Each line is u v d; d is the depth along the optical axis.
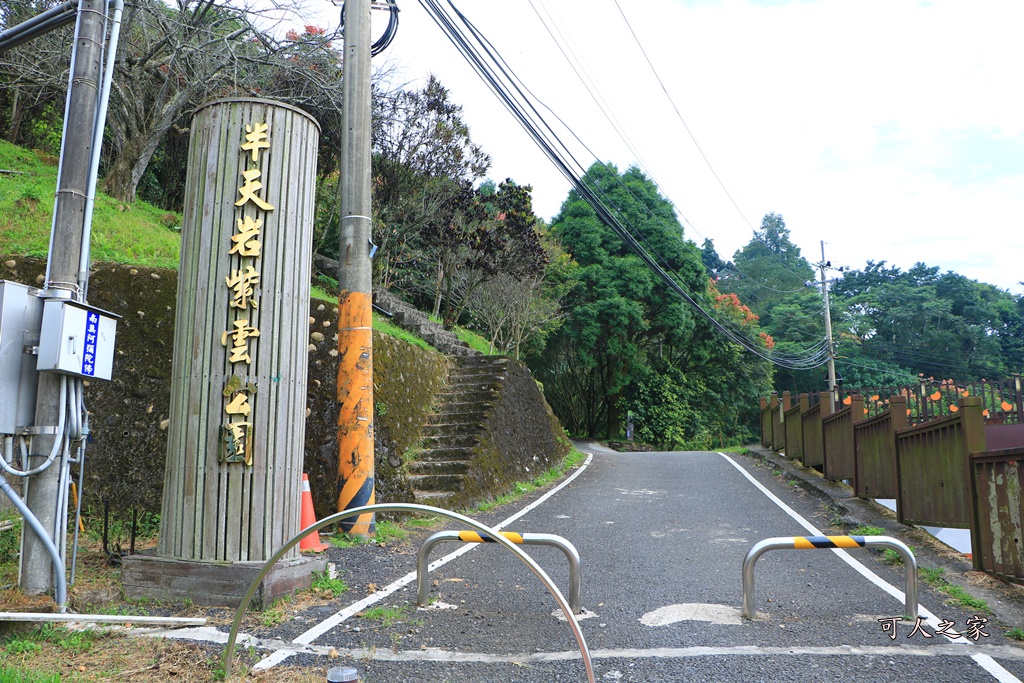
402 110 19.62
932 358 49.19
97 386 8.88
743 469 16.19
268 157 6.34
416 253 21.09
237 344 6.04
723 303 36.66
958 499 7.69
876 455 10.45
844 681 4.31
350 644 4.90
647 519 10.23
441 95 19.86
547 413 18.42
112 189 16.03
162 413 8.97
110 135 17.92
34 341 5.32
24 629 4.73
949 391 13.48
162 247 12.55
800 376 49.62
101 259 9.87
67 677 4.10
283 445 6.12
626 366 32.19
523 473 14.16
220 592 5.61
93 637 4.81
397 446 11.79
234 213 6.23
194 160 6.45
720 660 4.66
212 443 5.93
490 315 21.70
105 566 6.57
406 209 19.83
